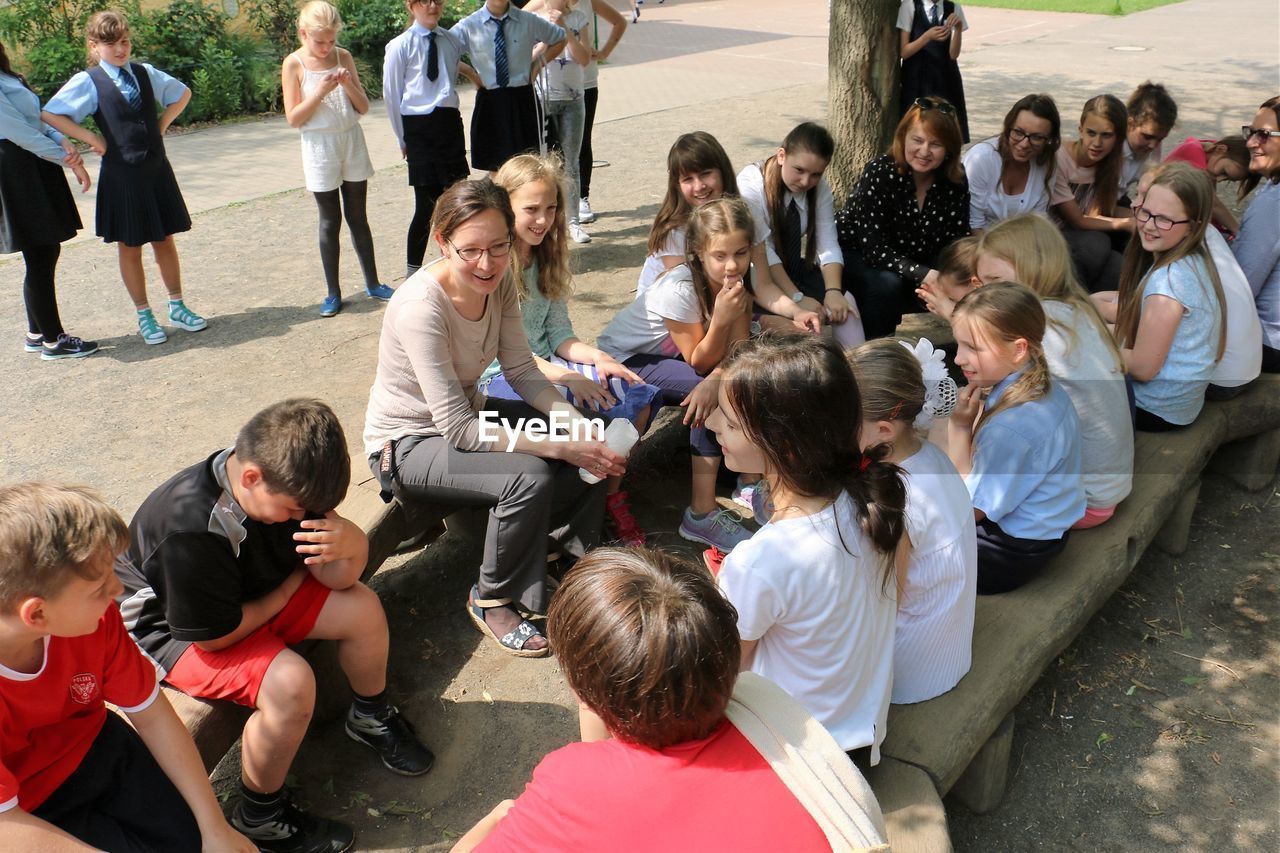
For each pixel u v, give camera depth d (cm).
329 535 246
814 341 206
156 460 423
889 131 616
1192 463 358
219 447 433
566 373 361
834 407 201
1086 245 512
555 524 341
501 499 303
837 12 600
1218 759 294
